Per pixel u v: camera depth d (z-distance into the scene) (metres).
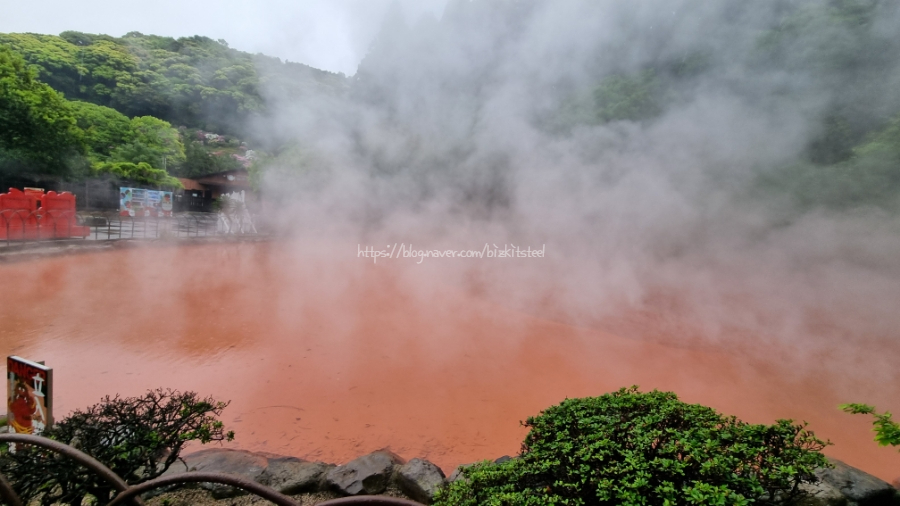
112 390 2.55
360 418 2.38
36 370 1.40
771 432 1.17
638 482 0.97
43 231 7.77
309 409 2.45
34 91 13.03
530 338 3.96
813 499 1.44
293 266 7.81
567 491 1.08
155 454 1.42
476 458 2.04
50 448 0.90
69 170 13.73
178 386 2.65
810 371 3.32
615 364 3.36
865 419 2.62
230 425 2.23
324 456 2.00
